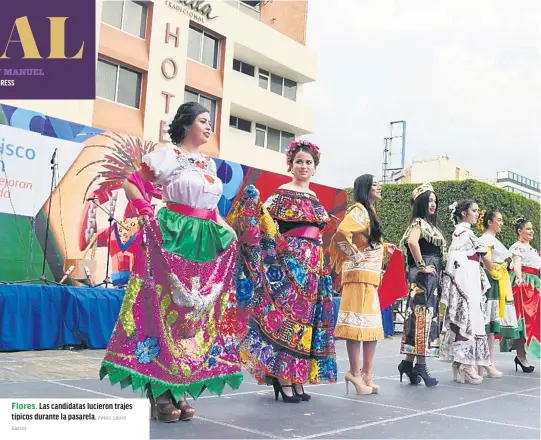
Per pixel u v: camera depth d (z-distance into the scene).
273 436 2.53
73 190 8.12
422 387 4.38
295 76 21.67
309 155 3.70
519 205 15.89
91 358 5.45
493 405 3.64
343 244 3.95
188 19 16.52
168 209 2.82
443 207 15.17
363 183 4.08
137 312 2.64
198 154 2.94
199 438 2.43
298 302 3.53
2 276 7.20
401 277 4.41
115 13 14.73
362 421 2.96
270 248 3.53
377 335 3.94
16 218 7.38
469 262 4.90
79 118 12.70
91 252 8.31
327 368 3.66
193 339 2.79
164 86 15.73
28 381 3.68
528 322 5.86
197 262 2.80
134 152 8.99
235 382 2.96
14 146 7.37
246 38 18.94
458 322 4.78
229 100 18.28
